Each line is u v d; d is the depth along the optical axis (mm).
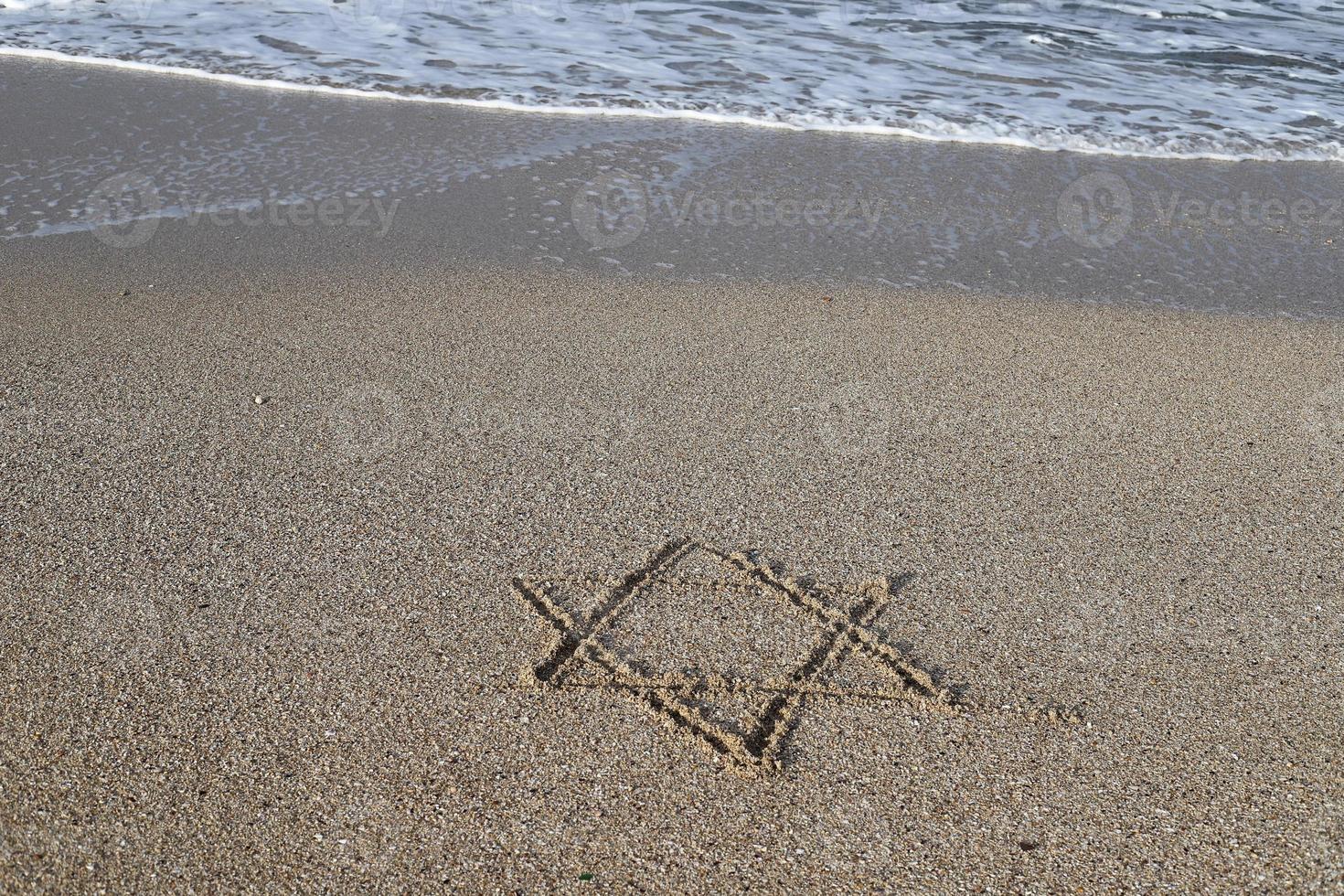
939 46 8359
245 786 2086
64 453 3113
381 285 4430
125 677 2320
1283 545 2877
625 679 2375
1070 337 4184
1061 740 2242
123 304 4156
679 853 1988
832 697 2344
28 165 5551
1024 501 3041
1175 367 3951
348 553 2730
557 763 2162
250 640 2434
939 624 2559
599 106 6840
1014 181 5945
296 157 5844
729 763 2172
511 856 1973
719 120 6703
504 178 5699
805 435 3350
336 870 1935
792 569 2732
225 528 2811
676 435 3322
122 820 2010
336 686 2322
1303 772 2174
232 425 3297
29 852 1944
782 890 1926
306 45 7773
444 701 2297
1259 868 1974
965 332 4199
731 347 3975
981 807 2090
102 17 8211
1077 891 1929
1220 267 4984
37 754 2131
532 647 2451
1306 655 2484
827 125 6676
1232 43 8656
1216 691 2373
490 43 7996
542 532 2840
